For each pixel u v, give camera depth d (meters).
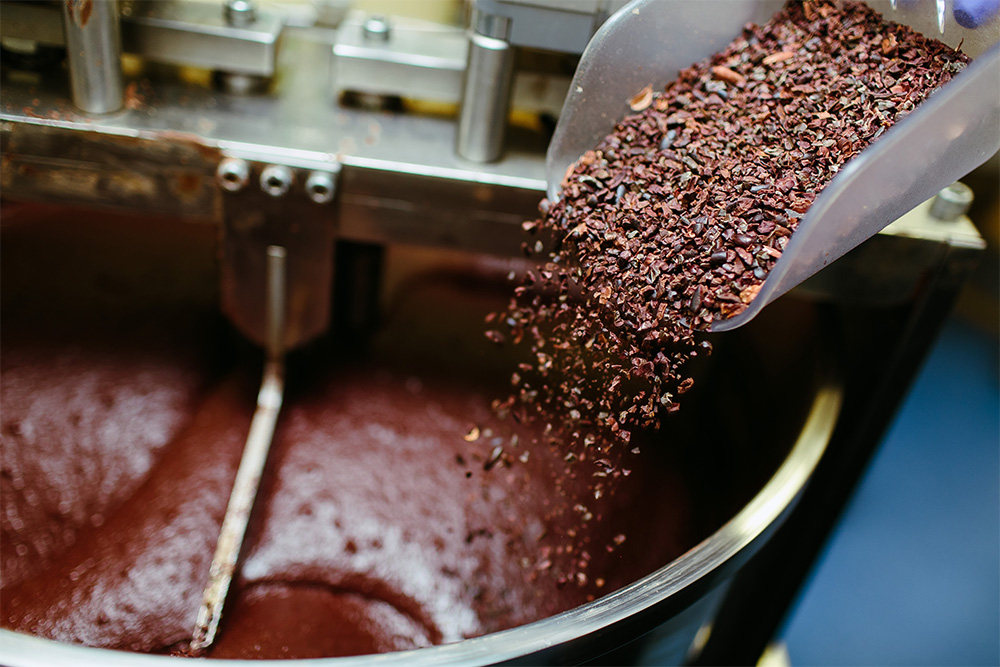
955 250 0.54
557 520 0.58
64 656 0.40
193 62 0.56
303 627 0.52
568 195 0.48
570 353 0.51
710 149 0.47
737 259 0.44
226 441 0.59
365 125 0.56
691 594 0.46
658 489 0.61
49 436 0.59
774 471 0.56
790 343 0.60
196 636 0.51
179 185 0.54
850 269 0.54
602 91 0.49
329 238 0.56
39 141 0.53
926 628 0.72
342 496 0.58
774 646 0.69
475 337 0.69
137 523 0.55
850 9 0.50
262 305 0.58
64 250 0.70
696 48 0.50
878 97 0.47
